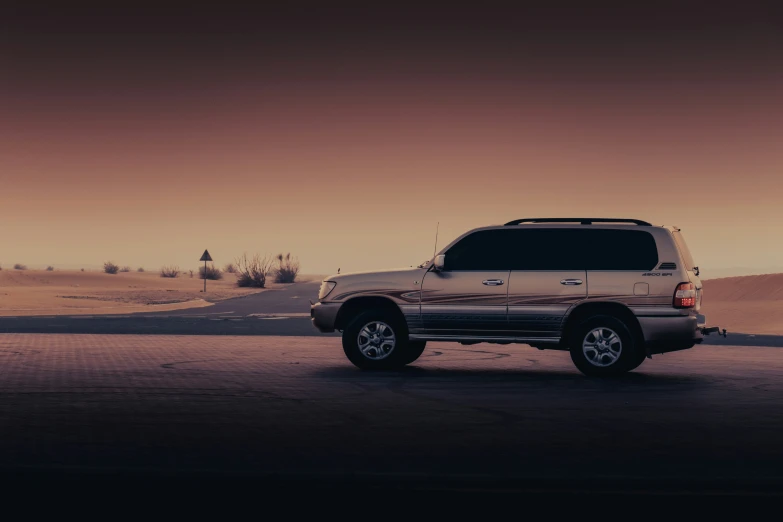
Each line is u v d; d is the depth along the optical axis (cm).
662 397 1366
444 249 1730
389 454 913
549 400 1329
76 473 816
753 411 1221
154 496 736
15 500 722
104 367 1733
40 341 2364
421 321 1723
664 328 1622
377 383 1528
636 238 1658
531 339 1675
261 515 681
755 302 4006
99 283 8331
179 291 6494
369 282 1753
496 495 746
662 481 791
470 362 1939
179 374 1628
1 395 1341
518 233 1702
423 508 704
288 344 2317
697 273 1747
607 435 1031
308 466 852
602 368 1634
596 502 725
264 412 1192
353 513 688
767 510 704
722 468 849
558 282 1662
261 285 8181
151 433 1027
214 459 882
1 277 8094
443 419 1145
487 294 1689
